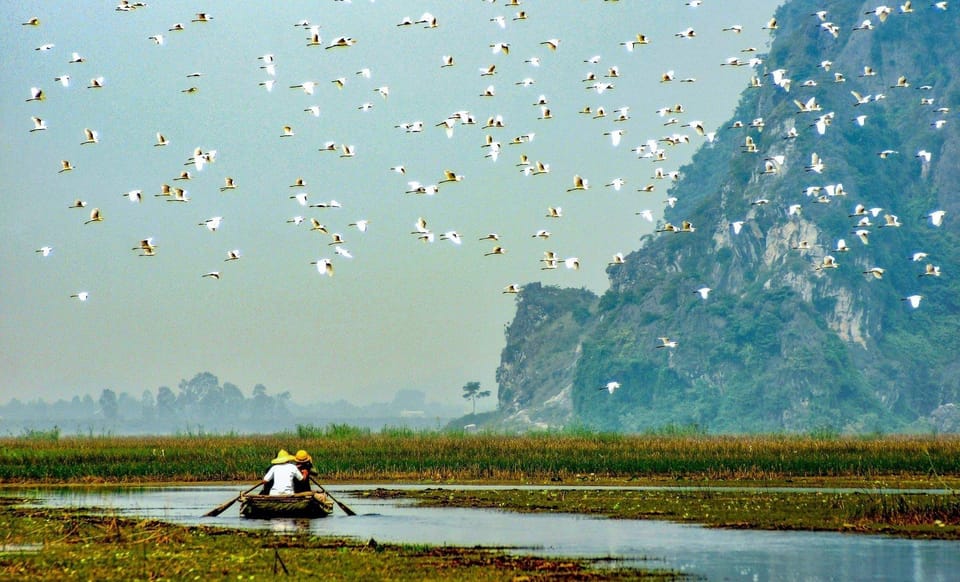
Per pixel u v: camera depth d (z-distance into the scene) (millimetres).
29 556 84812
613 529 104375
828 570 81750
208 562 82375
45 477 170500
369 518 113562
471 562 84000
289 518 112688
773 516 113500
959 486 150625
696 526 106625
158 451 193500
